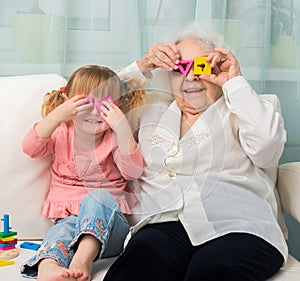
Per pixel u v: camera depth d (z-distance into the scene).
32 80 1.87
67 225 1.67
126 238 1.66
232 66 1.72
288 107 2.20
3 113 1.81
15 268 1.56
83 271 1.49
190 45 1.74
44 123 1.73
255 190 1.71
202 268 1.43
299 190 1.75
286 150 2.22
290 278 1.51
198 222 1.61
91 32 2.09
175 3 2.11
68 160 1.77
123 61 2.12
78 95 1.72
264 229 1.59
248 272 1.45
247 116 1.67
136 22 2.11
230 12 2.13
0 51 2.07
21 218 1.79
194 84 1.68
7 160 1.79
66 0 2.08
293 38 2.18
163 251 1.52
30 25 2.06
